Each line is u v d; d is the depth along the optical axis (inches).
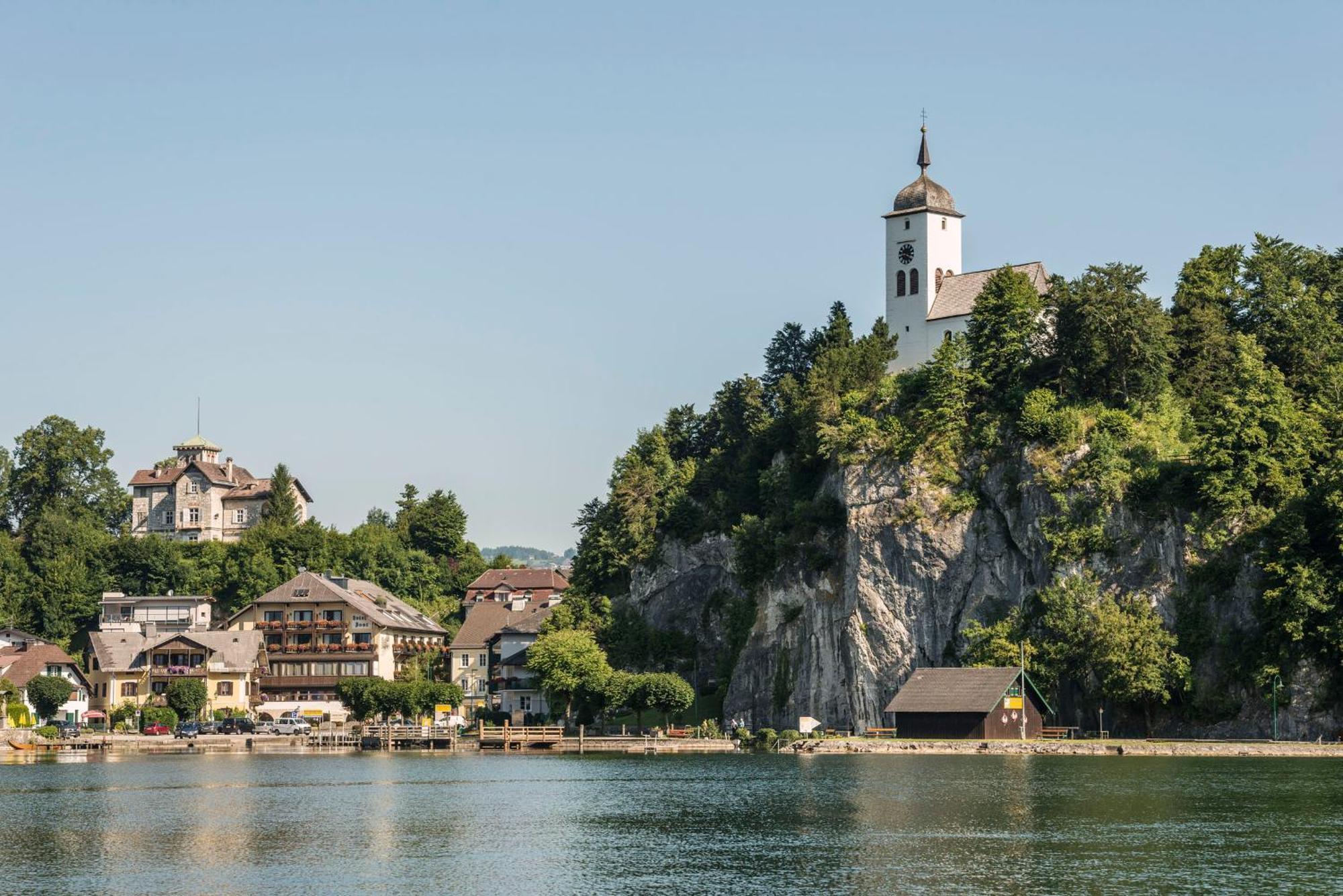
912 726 6663.4
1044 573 7003.0
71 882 3203.7
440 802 4687.5
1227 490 6614.2
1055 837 3619.6
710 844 3636.8
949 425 7539.4
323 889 3105.3
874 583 7455.7
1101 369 7431.1
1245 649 6412.4
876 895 2974.9
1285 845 3467.0
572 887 3107.8
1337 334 7765.8
